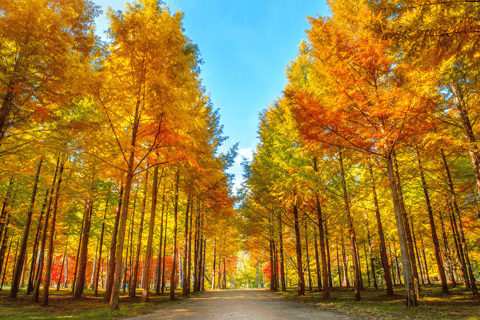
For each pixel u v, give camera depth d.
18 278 13.84
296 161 13.57
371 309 8.86
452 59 7.23
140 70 10.46
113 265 13.43
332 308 9.84
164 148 11.33
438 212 18.16
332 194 13.11
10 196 13.87
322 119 9.32
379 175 14.66
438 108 9.26
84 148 10.60
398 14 5.98
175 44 10.38
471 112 10.58
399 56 8.66
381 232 13.79
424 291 15.58
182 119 9.89
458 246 17.17
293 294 18.30
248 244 24.00
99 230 22.14
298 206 14.47
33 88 8.58
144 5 11.55
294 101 9.52
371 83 9.76
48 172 14.41
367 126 9.33
